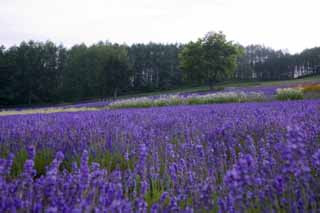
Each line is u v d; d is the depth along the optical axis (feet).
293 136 4.66
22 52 192.34
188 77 129.18
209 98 46.57
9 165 5.73
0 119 20.11
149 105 46.91
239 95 47.88
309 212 4.77
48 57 200.64
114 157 8.88
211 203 5.24
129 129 12.06
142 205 4.82
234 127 11.62
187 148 8.74
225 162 7.52
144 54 242.17
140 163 6.91
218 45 120.16
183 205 5.52
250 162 4.90
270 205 4.90
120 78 156.66
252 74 263.70
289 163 4.65
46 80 192.44
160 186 6.91
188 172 6.43
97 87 172.14
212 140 9.98
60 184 5.29
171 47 253.85
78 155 8.64
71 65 186.80
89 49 184.96
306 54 253.24
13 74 183.01
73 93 185.78
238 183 4.46
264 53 320.29
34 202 4.68
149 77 246.47
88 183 5.02
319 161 5.07
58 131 12.10
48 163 8.70
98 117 17.63
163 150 9.24
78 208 4.09
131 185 6.41
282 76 256.93
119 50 173.37
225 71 122.72
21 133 11.68
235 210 4.48
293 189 5.16
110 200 4.41
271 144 8.57
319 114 13.76
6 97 174.09
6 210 4.26
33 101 189.06
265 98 45.27
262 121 12.80
